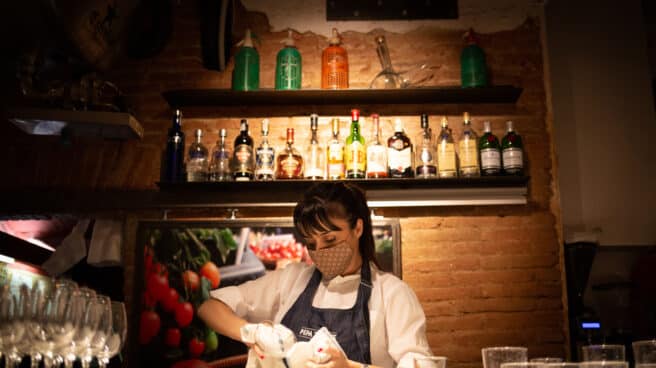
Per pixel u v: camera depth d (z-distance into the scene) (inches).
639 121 147.3
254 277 127.8
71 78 118.0
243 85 134.8
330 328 86.5
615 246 141.1
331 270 88.4
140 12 137.9
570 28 153.3
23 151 136.9
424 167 128.2
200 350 124.7
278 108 139.5
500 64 141.3
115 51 118.6
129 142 137.6
